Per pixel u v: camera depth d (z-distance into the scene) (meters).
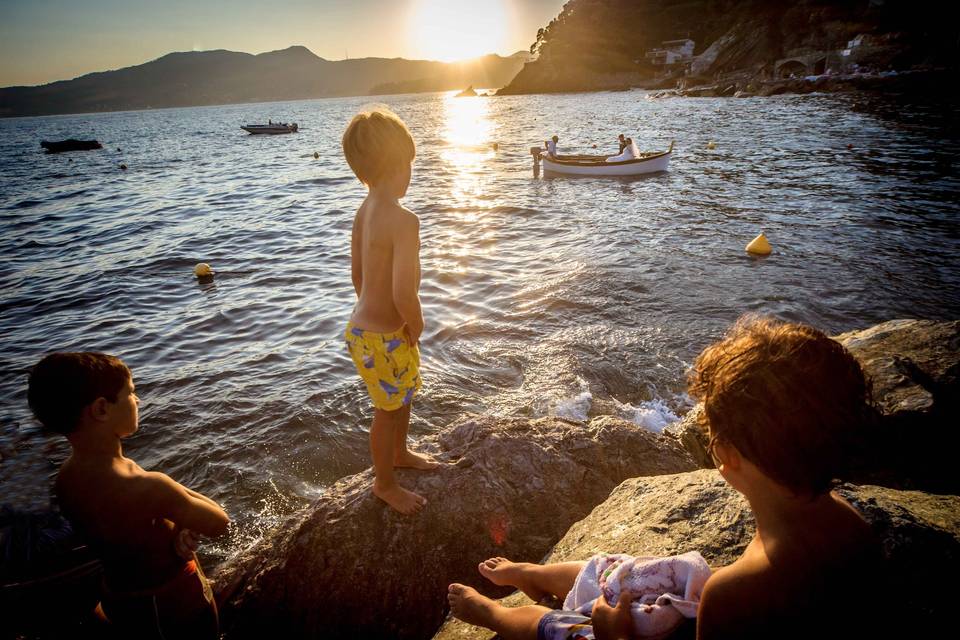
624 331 7.35
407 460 3.17
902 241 10.77
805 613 1.05
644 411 5.68
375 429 2.83
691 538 2.18
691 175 20.22
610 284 9.01
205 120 142.50
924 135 25.80
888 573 1.67
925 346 4.36
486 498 3.06
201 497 2.45
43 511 4.16
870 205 13.74
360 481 3.29
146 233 14.95
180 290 10.08
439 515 2.98
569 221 14.10
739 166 21.33
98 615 2.60
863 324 7.52
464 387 6.20
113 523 2.23
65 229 15.88
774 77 85.62
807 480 1.01
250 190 22.42
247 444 5.34
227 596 3.02
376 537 2.93
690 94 81.88
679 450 3.70
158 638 2.40
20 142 82.31
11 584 3.39
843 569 1.06
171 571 2.38
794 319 7.67
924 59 70.25
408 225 2.48
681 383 6.15
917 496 2.19
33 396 2.10
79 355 2.16
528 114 72.75
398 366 2.66
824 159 21.19
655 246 11.23
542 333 7.41
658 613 1.46
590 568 1.80
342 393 6.18
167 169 32.66
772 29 92.69
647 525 2.35
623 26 140.12
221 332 8.12
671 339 7.08
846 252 10.28
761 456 1.02
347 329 2.71
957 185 15.31
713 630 1.14
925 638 1.47
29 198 22.69
